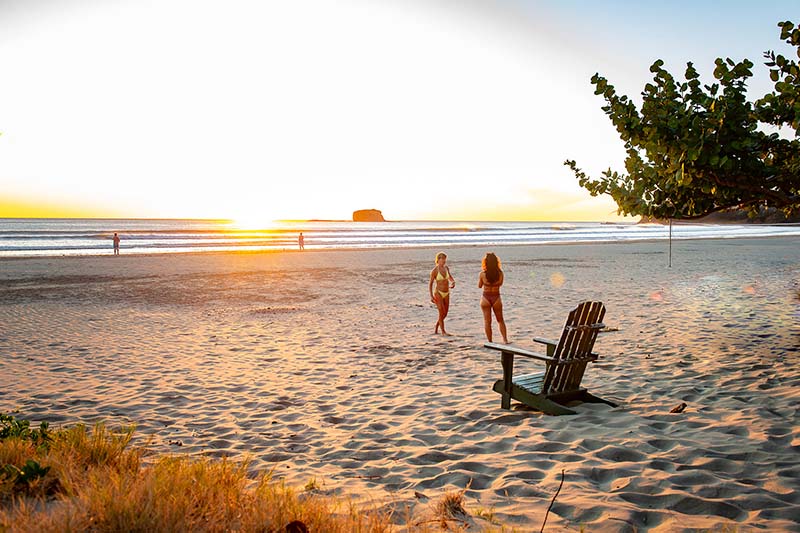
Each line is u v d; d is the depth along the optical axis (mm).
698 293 17391
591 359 6355
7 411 6793
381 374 8539
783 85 5492
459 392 7391
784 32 5660
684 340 10219
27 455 4027
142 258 38406
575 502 3746
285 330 12617
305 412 6691
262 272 28000
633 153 6418
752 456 4559
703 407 6129
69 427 6078
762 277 21828
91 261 35281
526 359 9352
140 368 9156
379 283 22844
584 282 21531
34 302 17516
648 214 6723
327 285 22156
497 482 4277
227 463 4324
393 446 5387
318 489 4180
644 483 4078
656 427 5523
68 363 9547
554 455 4840
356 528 3062
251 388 7855
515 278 23438
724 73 5566
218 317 14555
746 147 5809
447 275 11852
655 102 5742
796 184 5996
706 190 6242
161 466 3732
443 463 4797
